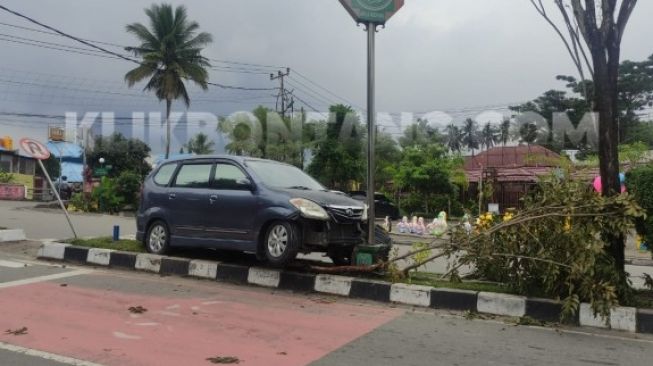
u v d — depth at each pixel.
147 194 9.45
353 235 8.02
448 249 7.49
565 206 6.52
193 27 41.03
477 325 6.20
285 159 36.53
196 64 40.94
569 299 6.12
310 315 6.43
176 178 9.19
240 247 8.05
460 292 6.91
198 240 8.58
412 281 7.58
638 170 6.99
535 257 6.62
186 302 6.88
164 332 5.56
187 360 4.74
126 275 8.62
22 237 12.16
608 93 6.86
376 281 7.43
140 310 6.38
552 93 45.28
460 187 35.72
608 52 6.89
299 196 7.67
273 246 7.72
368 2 8.06
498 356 5.08
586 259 6.23
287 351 5.05
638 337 5.89
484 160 38.59
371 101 8.12
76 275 8.50
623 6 6.85
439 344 5.41
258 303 6.95
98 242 10.33
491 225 7.64
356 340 5.46
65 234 14.19
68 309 6.39
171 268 8.73
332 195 8.06
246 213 8.00
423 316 6.55
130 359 4.75
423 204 33.50
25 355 4.82
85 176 34.09
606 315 5.99
